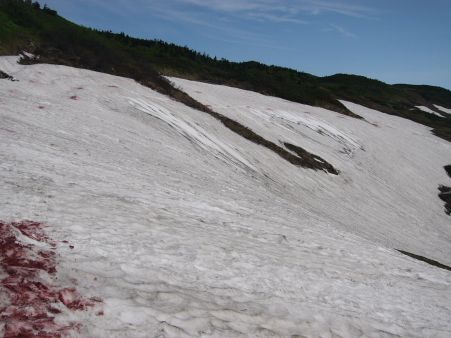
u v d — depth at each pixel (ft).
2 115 71.05
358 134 220.23
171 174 68.18
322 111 248.52
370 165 184.85
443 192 188.34
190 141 112.06
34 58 143.23
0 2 178.09
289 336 24.79
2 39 144.36
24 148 54.13
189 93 177.17
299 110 223.10
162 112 122.83
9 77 114.42
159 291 25.30
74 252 27.43
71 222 33.06
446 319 34.30
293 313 27.71
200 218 46.62
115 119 100.37
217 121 142.51
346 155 181.78
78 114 93.30
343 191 144.25
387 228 126.82
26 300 20.21
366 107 350.02
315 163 153.89
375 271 44.42
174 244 34.96
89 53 167.53
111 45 207.51
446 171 219.82
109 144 76.43
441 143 274.36
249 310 26.43
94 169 54.54
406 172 196.03
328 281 36.63
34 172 44.83
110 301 22.48
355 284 37.86
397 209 150.51
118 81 141.59
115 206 40.78
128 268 27.35
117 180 52.29
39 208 34.45
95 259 27.20
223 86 237.66
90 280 24.18
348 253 49.80
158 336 20.76
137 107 118.21
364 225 119.44
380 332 28.35
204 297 26.48
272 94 269.44
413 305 36.01
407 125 312.09
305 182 132.98
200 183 69.51
